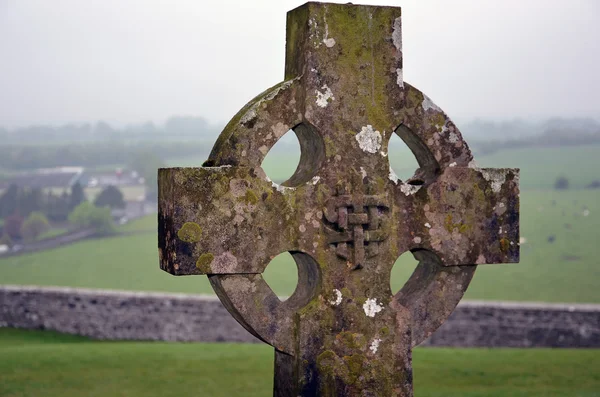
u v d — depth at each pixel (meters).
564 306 16.86
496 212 5.31
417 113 5.12
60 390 10.66
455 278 5.28
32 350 13.56
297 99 4.81
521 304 16.92
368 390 5.01
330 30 4.86
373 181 5.00
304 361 4.86
